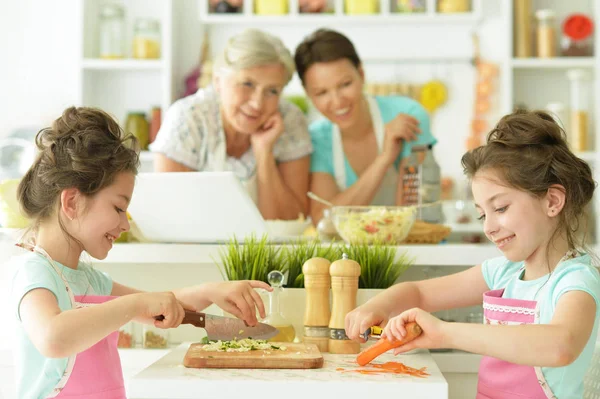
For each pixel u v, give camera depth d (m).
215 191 1.45
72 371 1.15
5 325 1.54
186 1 3.94
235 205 1.46
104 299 1.19
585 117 3.68
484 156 1.14
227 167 2.47
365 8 3.78
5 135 3.93
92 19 3.83
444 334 1.07
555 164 1.12
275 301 1.33
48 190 1.16
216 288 1.31
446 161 3.90
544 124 1.15
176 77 3.91
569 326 1.02
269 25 3.92
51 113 3.93
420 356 1.24
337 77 2.50
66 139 1.17
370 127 2.70
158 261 1.52
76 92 3.95
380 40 3.93
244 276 1.39
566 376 1.12
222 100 2.40
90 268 1.33
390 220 1.61
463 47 3.92
